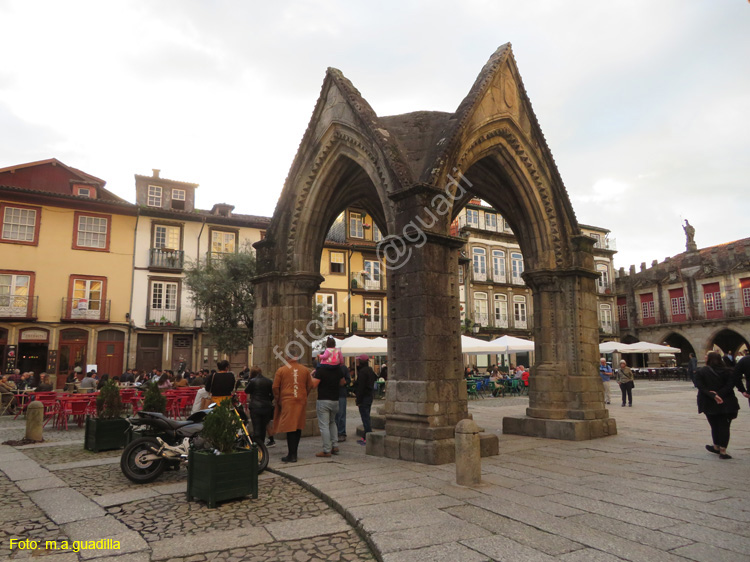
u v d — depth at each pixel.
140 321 28.05
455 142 8.41
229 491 5.39
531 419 10.00
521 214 10.74
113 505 5.38
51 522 4.85
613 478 6.08
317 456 7.89
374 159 8.95
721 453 7.32
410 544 3.89
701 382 7.49
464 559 3.58
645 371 41.38
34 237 26.09
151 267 28.48
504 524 4.34
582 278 10.35
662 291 49.62
